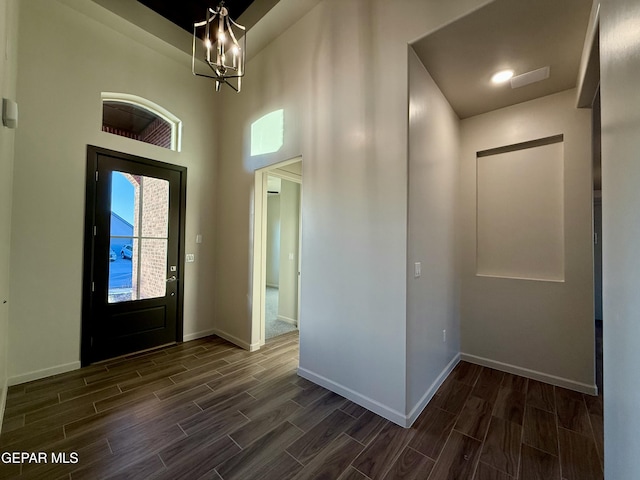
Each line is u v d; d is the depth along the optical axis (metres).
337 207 2.39
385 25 2.11
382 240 2.09
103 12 2.82
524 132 2.73
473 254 3.03
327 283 2.46
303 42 2.75
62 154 2.68
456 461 1.64
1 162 1.74
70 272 2.72
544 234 2.68
